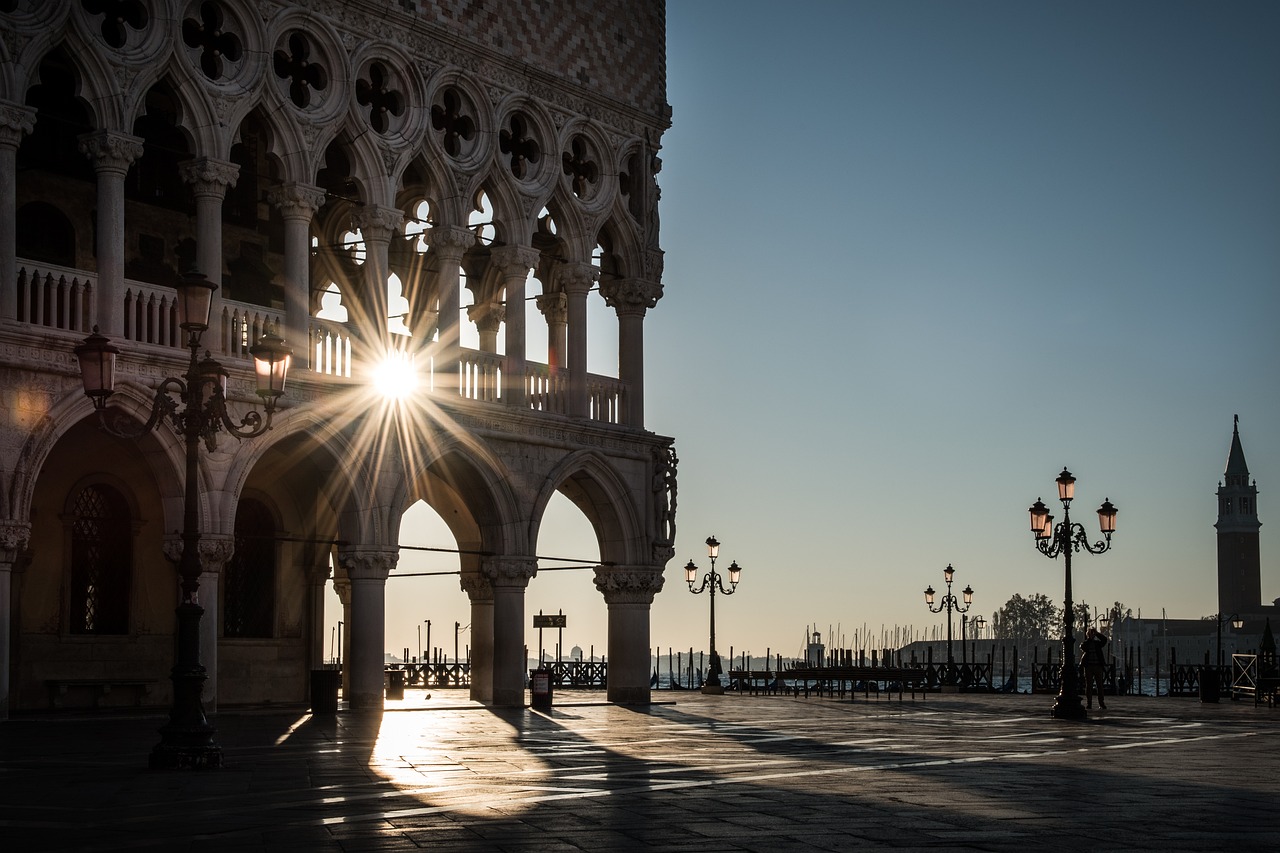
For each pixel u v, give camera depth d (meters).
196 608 20.44
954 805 15.78
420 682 62.22
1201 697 47.75
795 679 49.59
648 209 44.69
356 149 36.56
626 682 43.28
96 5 32.56
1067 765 21.27
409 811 15.09
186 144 38.69
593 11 43.25
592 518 43.88
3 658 29.23
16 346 29.39
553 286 46.19
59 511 35.38
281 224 41.25
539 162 41.38
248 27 34.25
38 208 35.31
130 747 23.73
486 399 39.44
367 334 37.06
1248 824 14.23
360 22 36.66
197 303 21.16
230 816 14.67
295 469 40.12
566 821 14.28
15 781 18.16
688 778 18.84
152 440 31.67
